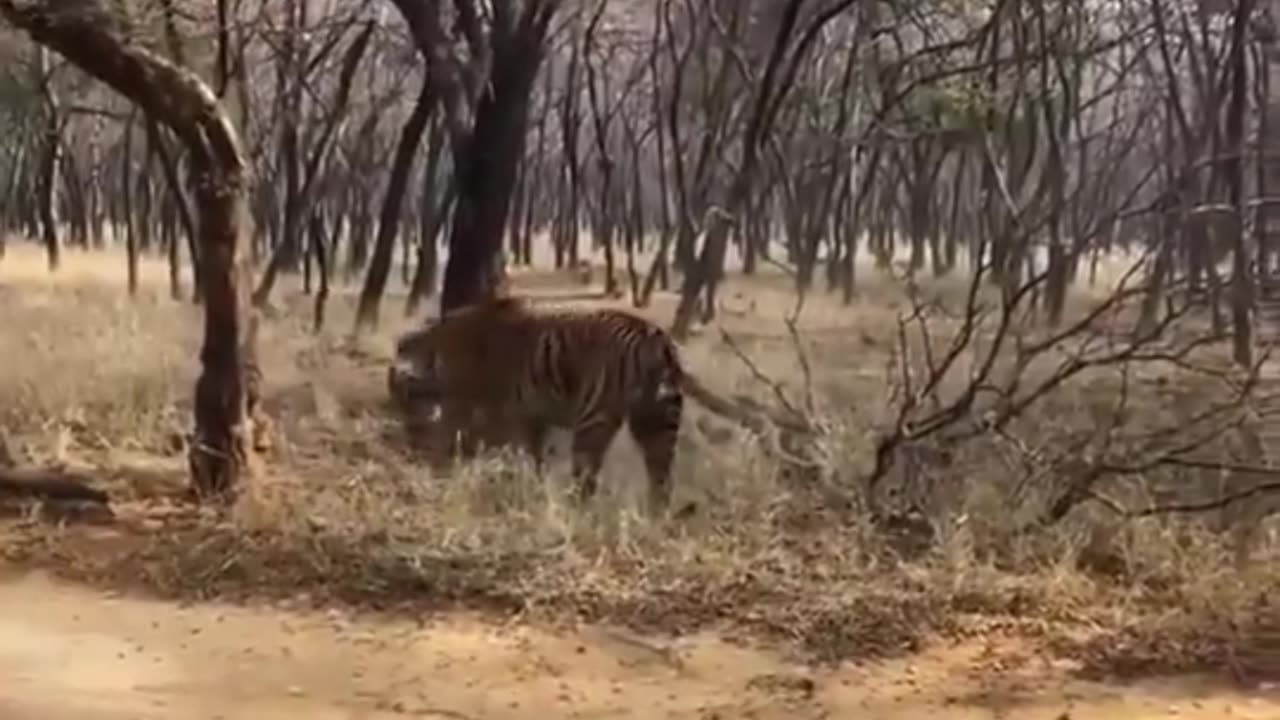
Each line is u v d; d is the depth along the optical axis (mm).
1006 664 7148
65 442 11117
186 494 10039
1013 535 8828
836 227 32375
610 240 29203
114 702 6574
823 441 10133
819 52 31422
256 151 24281
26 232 43031
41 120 31906
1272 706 6680
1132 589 8195
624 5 38938
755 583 8062
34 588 8141
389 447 11352
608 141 40594
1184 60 34594
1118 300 10188
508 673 7004
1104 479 9859
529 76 16281
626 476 10375
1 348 14680
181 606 7887
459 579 8055
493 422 10578
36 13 9547
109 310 20188
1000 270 19562
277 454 10938
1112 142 37688
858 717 6516
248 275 10039
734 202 21625
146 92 9742
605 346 10164
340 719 6422
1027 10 20391
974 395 10125
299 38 22812
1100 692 6832
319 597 7945
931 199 36156
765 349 17078
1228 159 13117
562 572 8156
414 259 38469
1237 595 7898
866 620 7598
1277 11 24984
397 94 30328
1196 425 10445
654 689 6836
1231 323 16984
